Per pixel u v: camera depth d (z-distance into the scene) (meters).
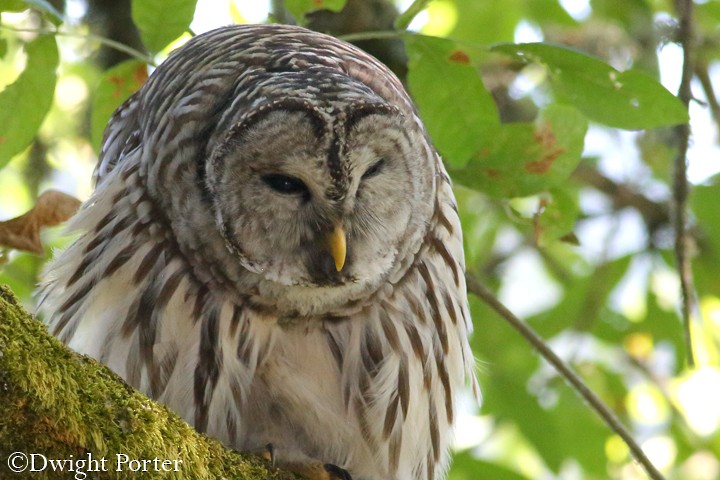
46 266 9.02
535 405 13.77
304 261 8.08
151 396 8.18
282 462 7.49
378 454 8.64
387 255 8.34
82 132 14.63
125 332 8.16
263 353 8.25
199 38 8.81
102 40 8.66
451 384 9.07
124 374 8.16
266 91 7.75
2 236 8.66
